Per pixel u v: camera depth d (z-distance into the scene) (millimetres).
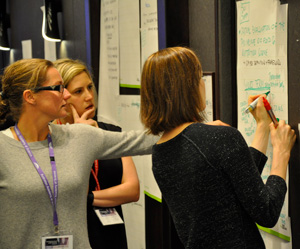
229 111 2434
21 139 1872
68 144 1933
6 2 5953
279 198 1577
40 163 1849
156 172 1677
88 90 2484
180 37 2746
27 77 1854
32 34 5305
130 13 3252
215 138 1508
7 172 1802
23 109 1876
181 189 1588
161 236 3139
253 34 2186
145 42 3004
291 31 1985
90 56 3910
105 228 2293
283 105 2047
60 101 1902
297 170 2023
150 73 1651
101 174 2369
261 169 1816
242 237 1523
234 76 2416
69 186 1847
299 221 2049
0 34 5812
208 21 2545
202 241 1554
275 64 2070
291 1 1971
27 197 1789
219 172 1507
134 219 3438
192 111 1622
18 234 1788
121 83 3479
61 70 2430
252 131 2230
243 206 1522
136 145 2086
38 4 5047
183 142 1572
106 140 2041
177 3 2723
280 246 2178
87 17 3883
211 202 1524
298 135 1979
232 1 2379
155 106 1646
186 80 1604
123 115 3453
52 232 1824
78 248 1859
